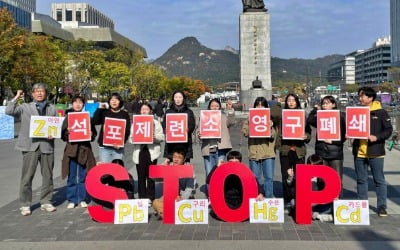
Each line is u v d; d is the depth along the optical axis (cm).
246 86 4056
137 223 839
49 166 958
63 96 5472
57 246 710
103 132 970
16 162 1675
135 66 7694
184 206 827
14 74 4166
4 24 4062
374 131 867
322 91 11488
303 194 814
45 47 4775
